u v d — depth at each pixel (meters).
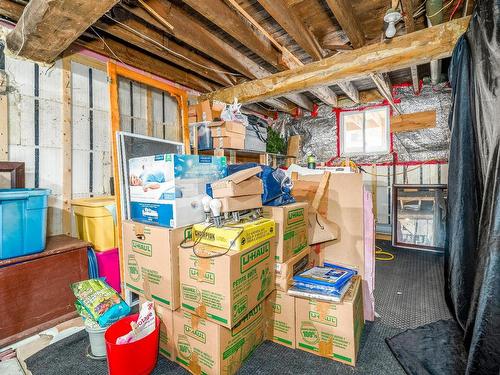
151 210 1.73
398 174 4.41
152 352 1.48
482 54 1.54
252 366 1.54
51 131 2.32
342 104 4.90
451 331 1.80
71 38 1.92
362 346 1.71
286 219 1.74
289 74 2.88
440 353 1.58
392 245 4.07
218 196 1.52
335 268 1.92
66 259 1.94
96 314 1.61
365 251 2.06
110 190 2.69
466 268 1.82
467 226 1.82
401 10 1.98
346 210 2.13
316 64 2.71
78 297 1.71
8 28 2.09
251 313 1.60
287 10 2.01
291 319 1.69
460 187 1.88
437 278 2.80
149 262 1.65
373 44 2.40
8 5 2.00
